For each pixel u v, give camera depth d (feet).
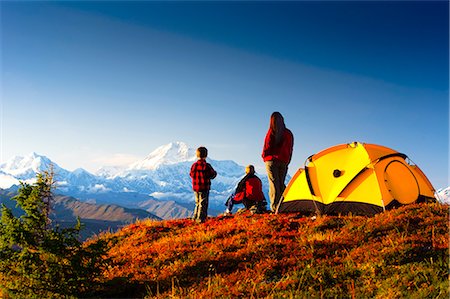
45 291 36.06
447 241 36.68
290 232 47.39
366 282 31.58
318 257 38.14
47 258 36.42
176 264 41.32
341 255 38.11
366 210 52.70
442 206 48.42
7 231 35.81
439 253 34.14
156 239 55.47
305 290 31.81
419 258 34.19
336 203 54.39
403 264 33.50
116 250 53.21
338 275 33.30
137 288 38.34
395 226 42.93
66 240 36.70
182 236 52.31
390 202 52.39
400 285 29.84
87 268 37.45
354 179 54.65
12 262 36.24
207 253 42.68
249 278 35.40
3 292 35.94
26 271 35.70
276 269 36.81
